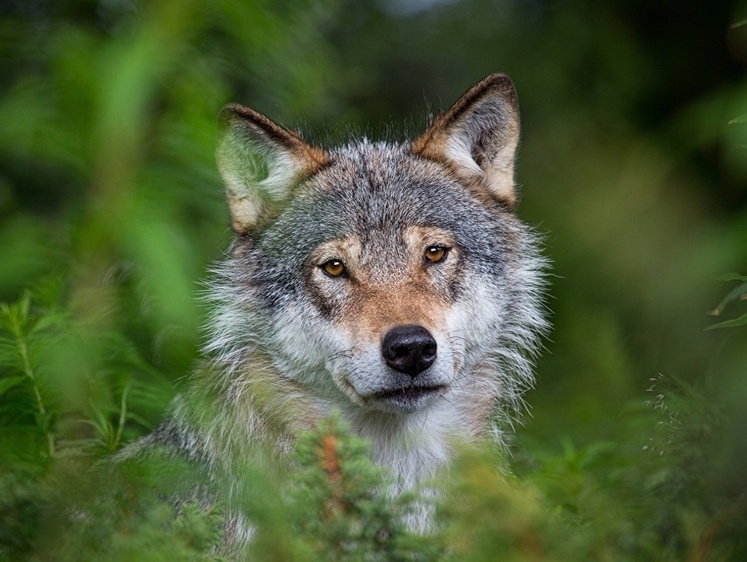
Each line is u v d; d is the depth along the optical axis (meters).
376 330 9.44
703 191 18.72
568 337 17.03
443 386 9.55
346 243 10.08
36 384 10.09
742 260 14.41
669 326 16.53
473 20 21.58
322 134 14.10
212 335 10.89
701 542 7.31
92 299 12.66
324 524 6.50
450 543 6.68
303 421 10.20
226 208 12.30
